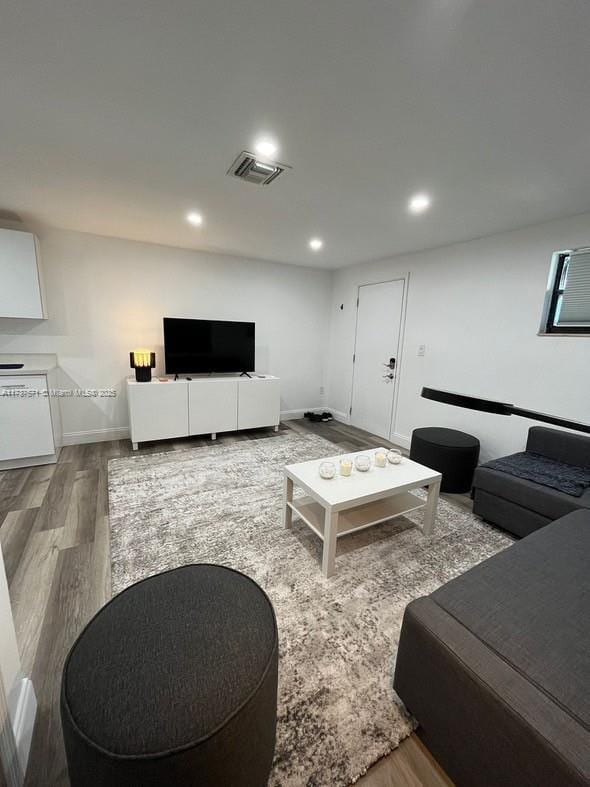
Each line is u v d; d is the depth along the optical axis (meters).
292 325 4.90
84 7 0.99
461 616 1.12
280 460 3.48
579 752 0.72
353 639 1.48
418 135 1.60
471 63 1.16
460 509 2.63
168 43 1.11
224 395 4.02
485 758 0.88
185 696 0.78
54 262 3.35
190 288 4.04
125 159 1.89
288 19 1.02
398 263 3.96
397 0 0.94
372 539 2.21
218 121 1.54
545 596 1.21
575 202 2.25
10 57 1.17
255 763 0.84
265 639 0.93
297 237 3.33
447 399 0.75
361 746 1.09
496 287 3.00
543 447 2.59
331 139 1.66
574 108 1.36
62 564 1.88
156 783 0.69
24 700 1.07
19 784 0.94
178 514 2.41
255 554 2.01
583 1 0.92
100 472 3.06
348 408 4.94
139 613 0.99
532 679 0.91
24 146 1.77
